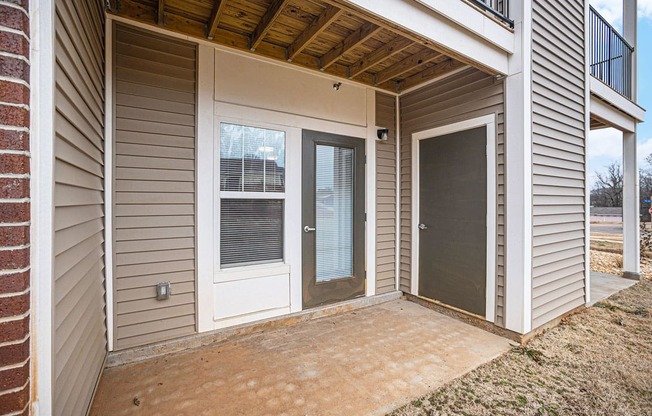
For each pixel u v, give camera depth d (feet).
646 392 6.71
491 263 9.75
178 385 6.80
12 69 3.10
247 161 9.57
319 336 9.35
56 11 3.74
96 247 6.55
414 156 12.43
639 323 10.59
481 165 10.09
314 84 10.85
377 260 12.53
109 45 7.52
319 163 11.15
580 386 6.91
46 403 3.43
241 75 9.36
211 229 8.87
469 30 8.26
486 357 8.15
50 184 3.49
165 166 8.25
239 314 9.34
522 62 9.07
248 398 6.38
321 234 11.20
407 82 12.49
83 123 5.37
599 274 18.07
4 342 3.06
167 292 8.22
